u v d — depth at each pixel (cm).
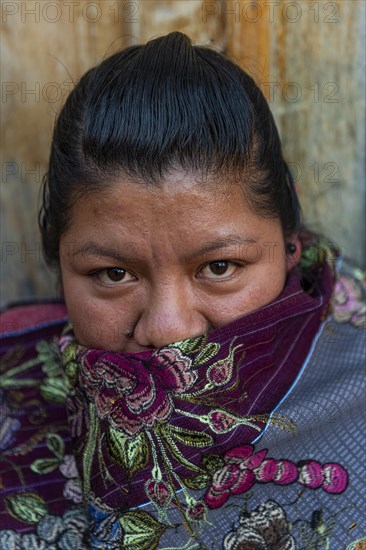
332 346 119
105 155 97
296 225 118
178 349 100
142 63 102
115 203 97
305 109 153
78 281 107
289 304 108
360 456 105
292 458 104
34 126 167
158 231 97
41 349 133
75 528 107
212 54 108
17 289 185
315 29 147
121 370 101
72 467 114
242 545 99
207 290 103
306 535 99
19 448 118
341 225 167
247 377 104
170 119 97
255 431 103
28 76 164
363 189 166
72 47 160
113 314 106
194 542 100
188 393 100
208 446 101
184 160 96
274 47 145
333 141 159
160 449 100
